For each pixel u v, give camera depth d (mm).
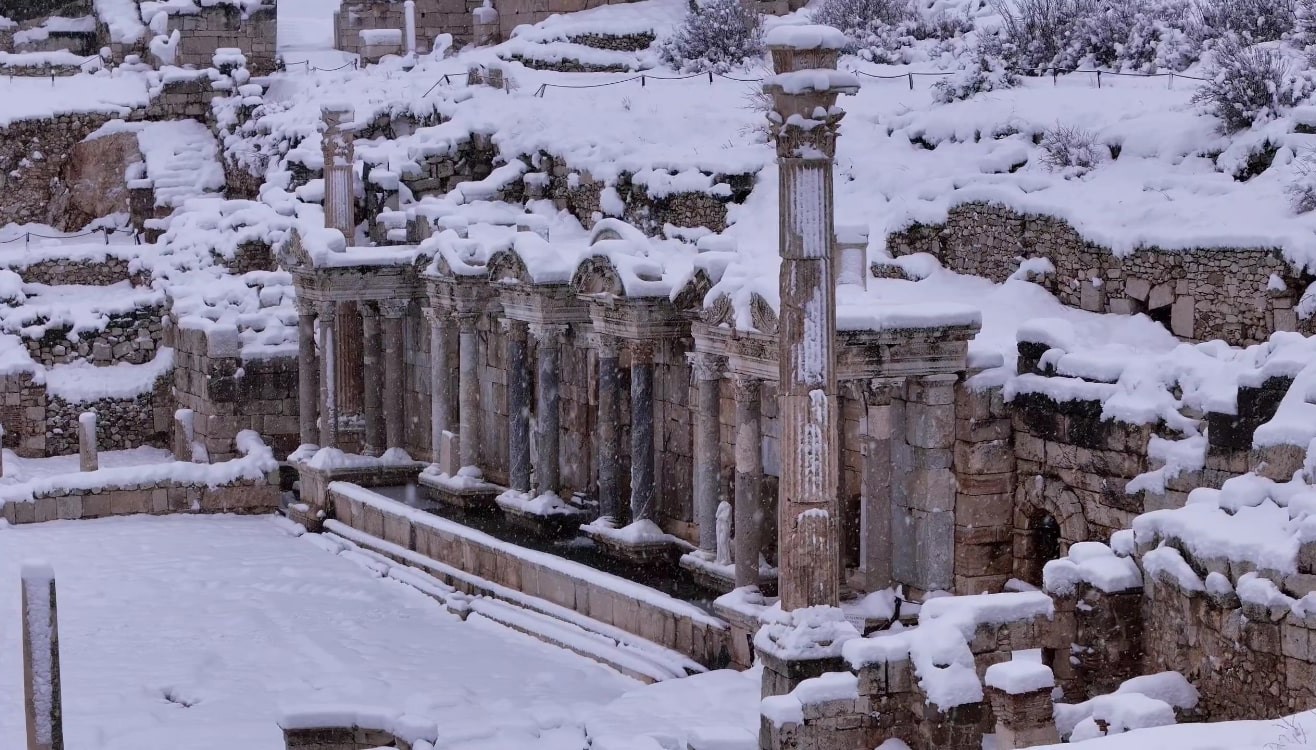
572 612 33875
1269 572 21328
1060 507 29125
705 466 32906
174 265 53000
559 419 39844
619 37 58312
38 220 61688
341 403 45438
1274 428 22875
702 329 32031
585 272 35469
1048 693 21422
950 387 29766
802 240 25188
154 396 52562
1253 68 33844
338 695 29719
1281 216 30094
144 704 29953
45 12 70438
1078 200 33562
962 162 38219
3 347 51812
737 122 46312
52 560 40719
